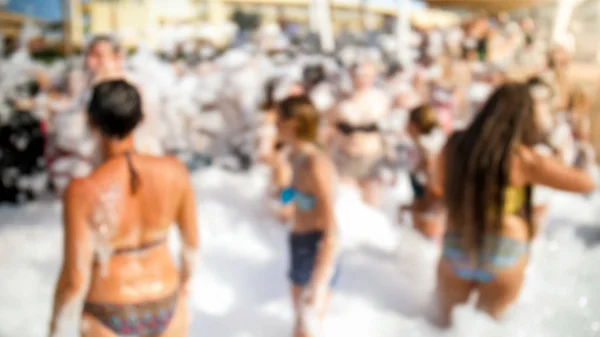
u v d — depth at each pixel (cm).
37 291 391
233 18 1415
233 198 608
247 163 716
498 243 277
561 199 586
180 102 682
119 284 204
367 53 747
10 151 586
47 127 574
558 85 531
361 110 480
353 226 474
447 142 302
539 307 337
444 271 304
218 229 511
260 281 406
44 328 340
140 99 207
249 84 711
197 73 741
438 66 866
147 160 209
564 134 488
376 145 484
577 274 397
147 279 209
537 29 1139
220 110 723
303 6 1486
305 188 271
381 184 499
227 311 358
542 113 405
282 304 370
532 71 869
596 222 517
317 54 950
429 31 1258
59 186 552
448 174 292
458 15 1595
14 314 355
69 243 193
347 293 376
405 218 425
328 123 488
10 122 587
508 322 300
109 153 206
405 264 420
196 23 1385
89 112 204
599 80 739
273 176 527
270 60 854
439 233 411
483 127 280
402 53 1142
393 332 321
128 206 202
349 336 319
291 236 286
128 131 204
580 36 978
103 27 1298
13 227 520
